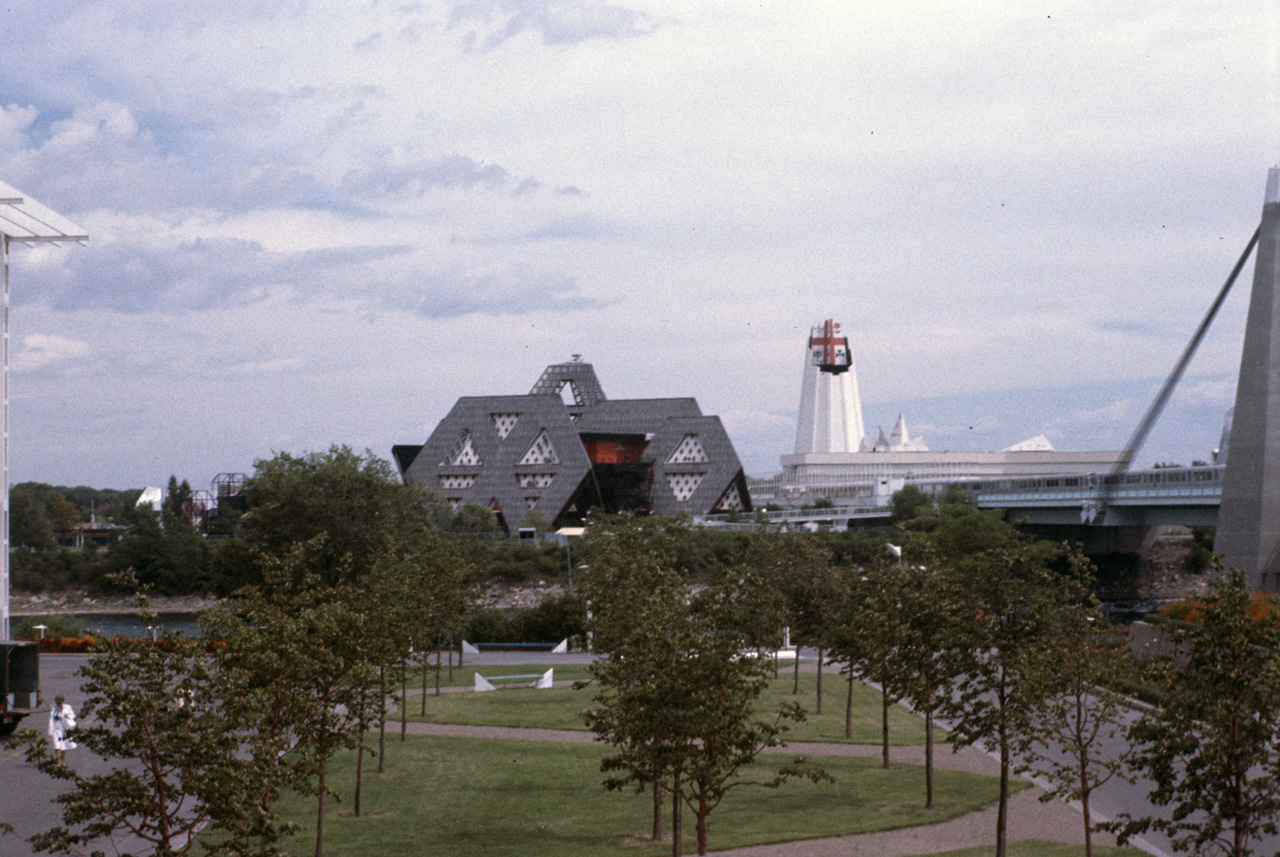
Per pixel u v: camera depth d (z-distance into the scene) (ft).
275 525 308.19
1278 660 73.41
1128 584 536.83
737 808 123.75
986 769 142.92
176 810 69.21
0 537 242.37
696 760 87.40
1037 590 98.94
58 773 67.15
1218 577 78.02
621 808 122.11
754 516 654.53
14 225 242.37
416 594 137.49
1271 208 300.20
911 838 108.99
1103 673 94.07
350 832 111.14
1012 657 95.09
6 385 244.63
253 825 68.03
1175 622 80.38
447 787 130.72
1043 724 95.20
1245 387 299.99
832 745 160.25
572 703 194.29
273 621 79.56
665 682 85.51
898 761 148.66
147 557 557.33
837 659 167.12
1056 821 115.55
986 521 364.99
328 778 134.82
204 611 78.02
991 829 112.16
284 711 78.69
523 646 297.74
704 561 424.05
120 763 134.10
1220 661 75.25
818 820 116.78
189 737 65.57
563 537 591.78
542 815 118.83
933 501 637.30
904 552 147.23
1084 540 545.03
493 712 184.55
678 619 88.69
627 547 163.22
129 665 67.21
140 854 98.22
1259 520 293.23
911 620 112.37
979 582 101.65
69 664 229.86
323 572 299.38
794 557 192.13
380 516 311.06
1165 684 78.54
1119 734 153.58
